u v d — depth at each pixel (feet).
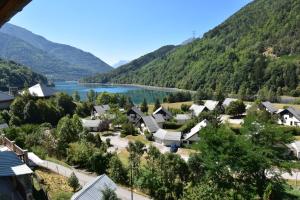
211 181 128.16
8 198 66.64
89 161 153.07
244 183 129.18
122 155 201.67
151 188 132.26
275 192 130.31
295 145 196.44
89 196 87.81
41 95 341.00
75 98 449.06
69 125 202.39
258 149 126.11
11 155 77.15
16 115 257.14
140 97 653.30
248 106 376.89
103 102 418.92
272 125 134.72
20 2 9.86
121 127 302.45
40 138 169.68
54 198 91.76
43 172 123.13
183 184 133.08
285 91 555.28
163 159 142.20
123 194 130.11
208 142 128.57
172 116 343.67
